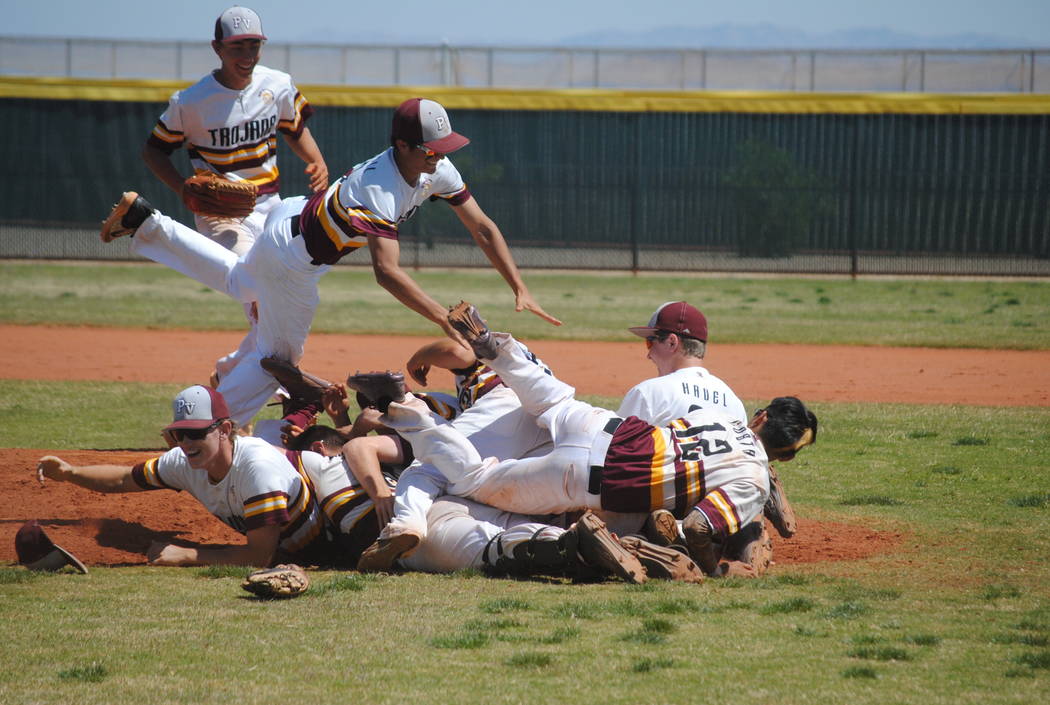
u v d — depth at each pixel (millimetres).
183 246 18609
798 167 74188
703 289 64812
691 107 73875
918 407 30453
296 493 16219
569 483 15266
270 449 16219
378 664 11195
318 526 16531
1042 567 15648
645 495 15016
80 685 10539
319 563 16688
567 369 37094
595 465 15148
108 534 17672
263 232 17500
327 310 53062
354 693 10367
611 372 36531
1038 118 71750
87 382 33500
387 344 42875
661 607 13227
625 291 63094
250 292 18297
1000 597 13953
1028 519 18641
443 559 15727
